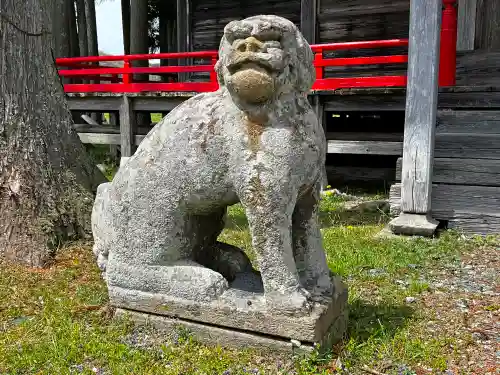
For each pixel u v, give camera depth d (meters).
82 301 3.17
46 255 3.86
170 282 2.66
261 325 2.47
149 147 2.62
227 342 2.56
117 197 2.73
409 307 3.20
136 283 2.74
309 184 2.49
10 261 3.87
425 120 4.96
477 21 6.25
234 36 2.25
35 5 4.14
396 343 2.68
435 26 4.83
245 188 2.38
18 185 3.93
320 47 6.45
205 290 2.58
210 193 2.51
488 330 2.88
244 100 2.29
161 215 2.60
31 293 3.33
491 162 5.00
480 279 3.78
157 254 2.66
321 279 2.68
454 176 5.14
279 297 2.42
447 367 2.47
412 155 5.05
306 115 2.44
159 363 2.47
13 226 3.90
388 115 9.20
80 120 11.55
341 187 8.03
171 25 15.00
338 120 9.45
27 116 4.05
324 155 2.59
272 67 2.18
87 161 4.52
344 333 2.77
